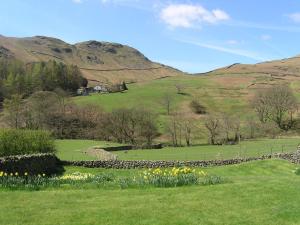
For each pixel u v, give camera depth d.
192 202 16.73
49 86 156.38
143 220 14.39
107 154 51.19
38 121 96.25
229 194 18.08
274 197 17.39
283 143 78.69
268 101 119.31
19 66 178.00
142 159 50.19
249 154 56.78
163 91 162.62
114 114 94.25
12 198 17.52
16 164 31.89
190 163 45.97
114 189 19.86
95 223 14.11
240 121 110.12
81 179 22.75
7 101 102.62
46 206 16.16
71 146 69.75
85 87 181.25
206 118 105.12
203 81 199.25
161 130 102.94
